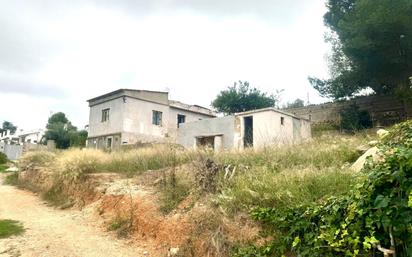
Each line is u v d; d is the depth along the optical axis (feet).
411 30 59.31
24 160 54.60
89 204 29.12
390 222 10.16
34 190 42.37
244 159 25.40
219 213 16.94
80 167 35.22
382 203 10.36
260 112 64.13
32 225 24.40
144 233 20.29
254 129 64.18
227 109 119.75
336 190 14.98
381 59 65.87
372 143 21.47
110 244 19.86
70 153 39.47
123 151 42.50
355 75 71.77
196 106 107.14
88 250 18.84
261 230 15.07
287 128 65.05
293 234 13.57
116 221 22.99
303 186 16.11
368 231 11.00
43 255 17.97
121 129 82.74
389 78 69.51
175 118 97.96
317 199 14.89
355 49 65.21
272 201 16.08
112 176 32.53
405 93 62.85
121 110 84.28
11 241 20.21
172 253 16.83
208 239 15.90
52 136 131.44
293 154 24.43
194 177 22.31
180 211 19.95
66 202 32.32
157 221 20.22
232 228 15.79
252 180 18.83
